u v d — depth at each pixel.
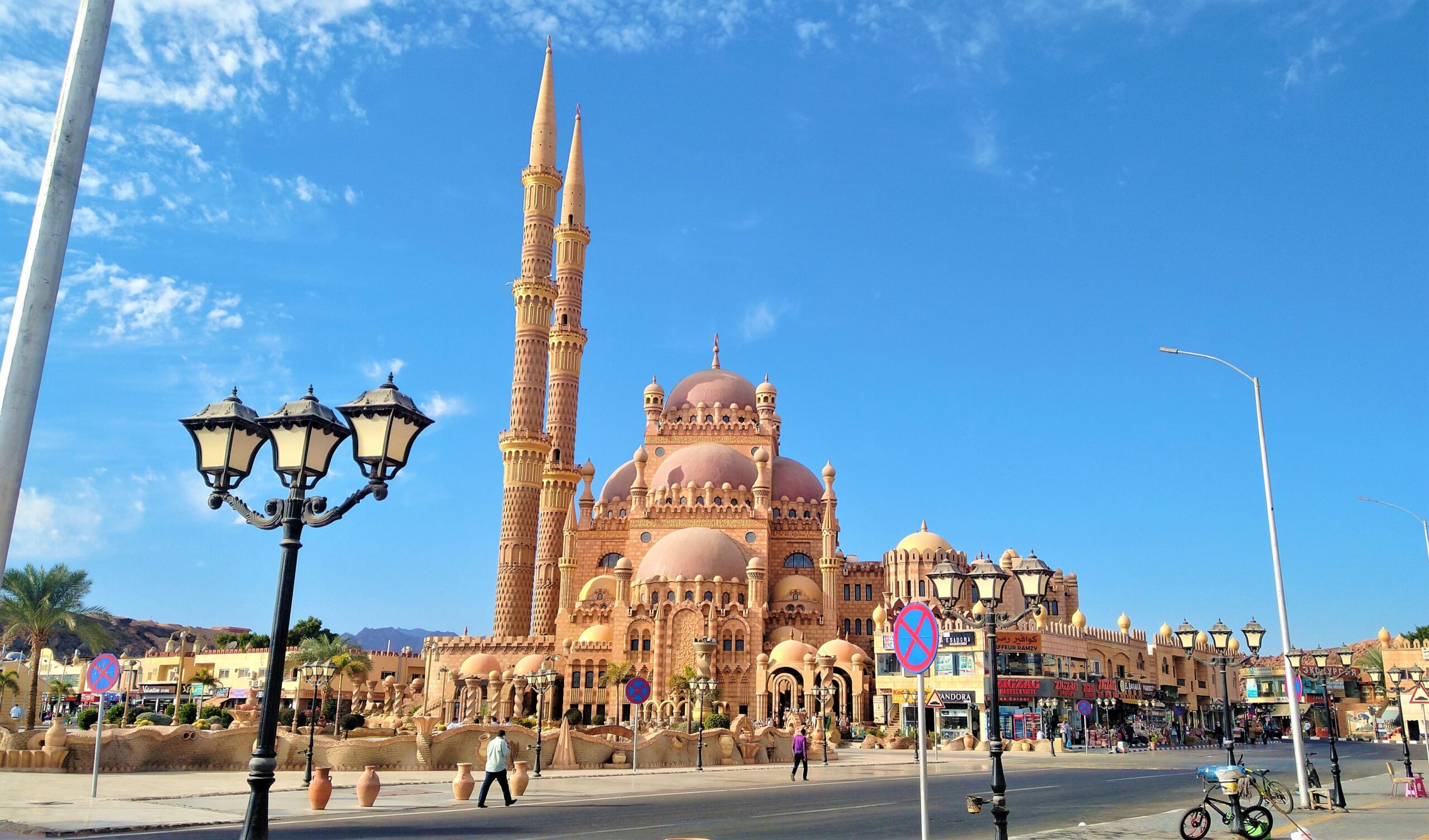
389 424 17.98
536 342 126.81
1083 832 28.80
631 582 117.50
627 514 133.25
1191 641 45.56
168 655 142.25
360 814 33.16
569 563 124.44
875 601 127.38
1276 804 28.81
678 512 124.69
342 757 52.44
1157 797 41.84
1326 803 38.03
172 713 88.81
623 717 106.06
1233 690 145.50
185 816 30.59
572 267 135.88
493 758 36.00
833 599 117.81
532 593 122.81
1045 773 58.66
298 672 106.00
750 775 56.28
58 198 13.01
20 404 12.35
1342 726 147.50
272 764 16.06
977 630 96.81
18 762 45.09
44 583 84.50
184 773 47.34
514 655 115.38
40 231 12.84
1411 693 45.31
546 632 123.81
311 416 17.27
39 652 84.50
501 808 35.78
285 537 17.16
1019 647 96.12
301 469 17.30
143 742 47.72
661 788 45.66
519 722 88.88
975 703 95.75
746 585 113.12
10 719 63.31
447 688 115.75
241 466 18.64
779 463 138.75
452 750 56.16
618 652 109.88
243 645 163.12
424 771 53.50
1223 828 30.69
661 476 129.25
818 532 129.12
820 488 137.62
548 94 136.00
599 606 118.56
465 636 117.94
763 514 124.12
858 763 69.69
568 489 129.50
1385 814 35.34
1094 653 111.31
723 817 33.19
